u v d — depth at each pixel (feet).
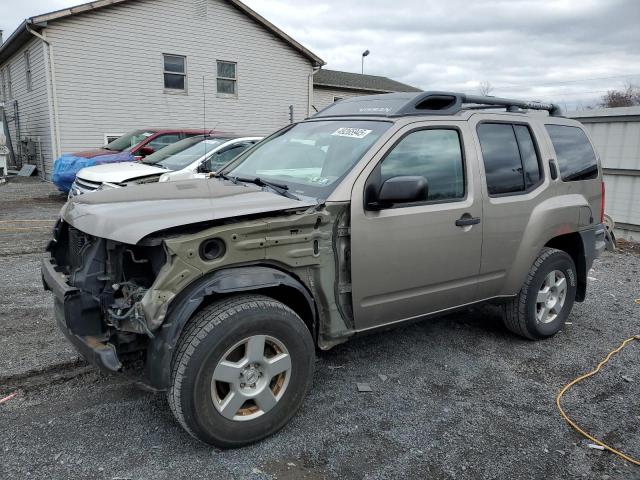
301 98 68.49
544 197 14.33
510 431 10.57
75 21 51.39
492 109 14.17
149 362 8.84
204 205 9.68
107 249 9.64
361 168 10.89
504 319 15.12
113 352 8.80
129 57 55.06
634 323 17.24
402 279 11.52
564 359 14.19
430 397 11.81
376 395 11.80
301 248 9.96
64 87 51.85
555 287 15.28
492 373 13.16
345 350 14.23
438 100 12.94
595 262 25.96
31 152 60.18
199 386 8.85
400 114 12.09
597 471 9.41
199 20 58.80
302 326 9.98
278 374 9.85
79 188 26.73
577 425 10.87
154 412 10.75
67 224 11.87
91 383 11.86
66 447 9.45
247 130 64.64
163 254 9.11
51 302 16.71
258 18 61.82
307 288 10.36
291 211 9.89
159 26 56.29
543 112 15.93
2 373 12.00
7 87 70.18
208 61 60.34
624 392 12.41
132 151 36.24
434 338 15.33
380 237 10.94
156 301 8.45
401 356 13.96
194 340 8.82
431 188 11.98
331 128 12.95
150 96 57.11
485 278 13.30
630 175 30.07
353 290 10.83
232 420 9.33
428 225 11.67
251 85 63.98
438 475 9.12
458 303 13.10
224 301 9.40
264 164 13.37
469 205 12.43
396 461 9.45
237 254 9.19
